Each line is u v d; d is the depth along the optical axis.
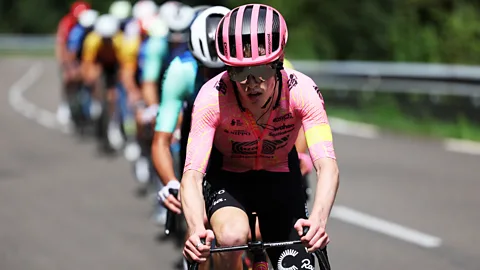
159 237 9.54
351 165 13.40
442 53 22.50
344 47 25.30
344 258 8.35
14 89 31.28
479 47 22.42
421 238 9.02
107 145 15.84
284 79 5.06
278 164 5.47
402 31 23.97
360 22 24.84
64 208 11.11
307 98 5.08
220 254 5.06
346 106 20.70
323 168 4.91
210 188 5.41
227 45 4.71
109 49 15.55
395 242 8.92
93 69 15.89
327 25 25.73
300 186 5.51
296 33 25.98
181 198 4.90
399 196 11.09
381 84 19.27
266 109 5.08
